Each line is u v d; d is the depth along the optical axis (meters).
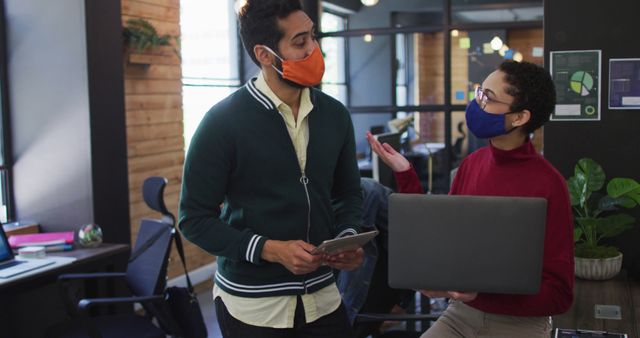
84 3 4.08
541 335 1.94
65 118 4.21
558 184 1.88
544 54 3.18
